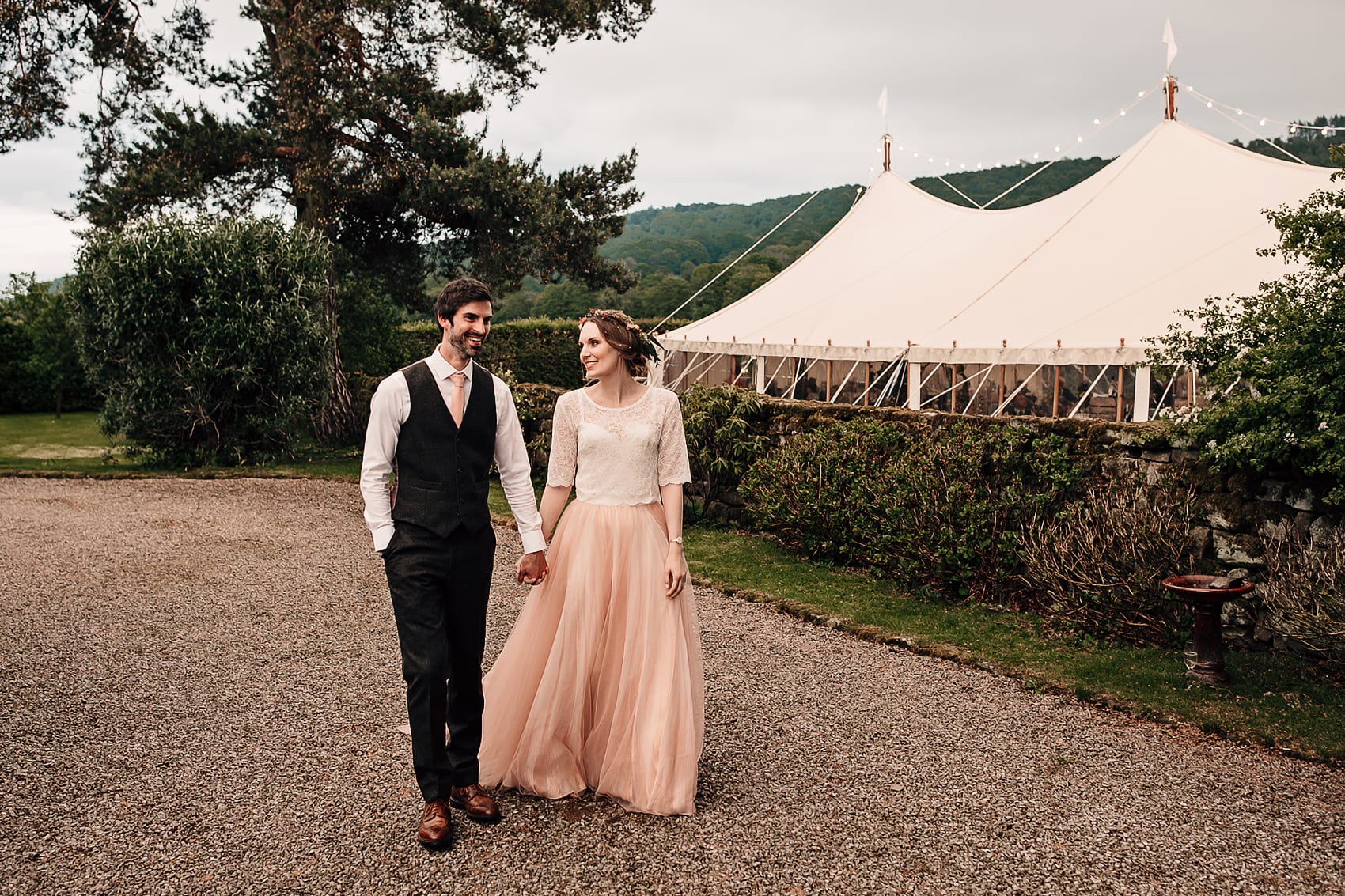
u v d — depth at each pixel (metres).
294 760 3.52
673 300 31.80
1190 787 3.36
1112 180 13.62
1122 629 5.12
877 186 18.52
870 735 3.84
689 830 2.98
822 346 12.98
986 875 2.73
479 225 16.25
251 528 8.42
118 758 3.54
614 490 3.32
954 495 6.05
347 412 15.71
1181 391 10.70
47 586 6.23
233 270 12.36
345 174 15.66
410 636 2.92
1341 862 2.83
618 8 16.16
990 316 11.66
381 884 2.64
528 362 24.41
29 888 2.61
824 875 2.71
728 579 6.66
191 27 15.91
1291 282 4.82
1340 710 4.05
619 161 17.27
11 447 15.83
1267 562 4.69
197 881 2.66
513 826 3.00
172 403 12.48
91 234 12.76
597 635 3.26
